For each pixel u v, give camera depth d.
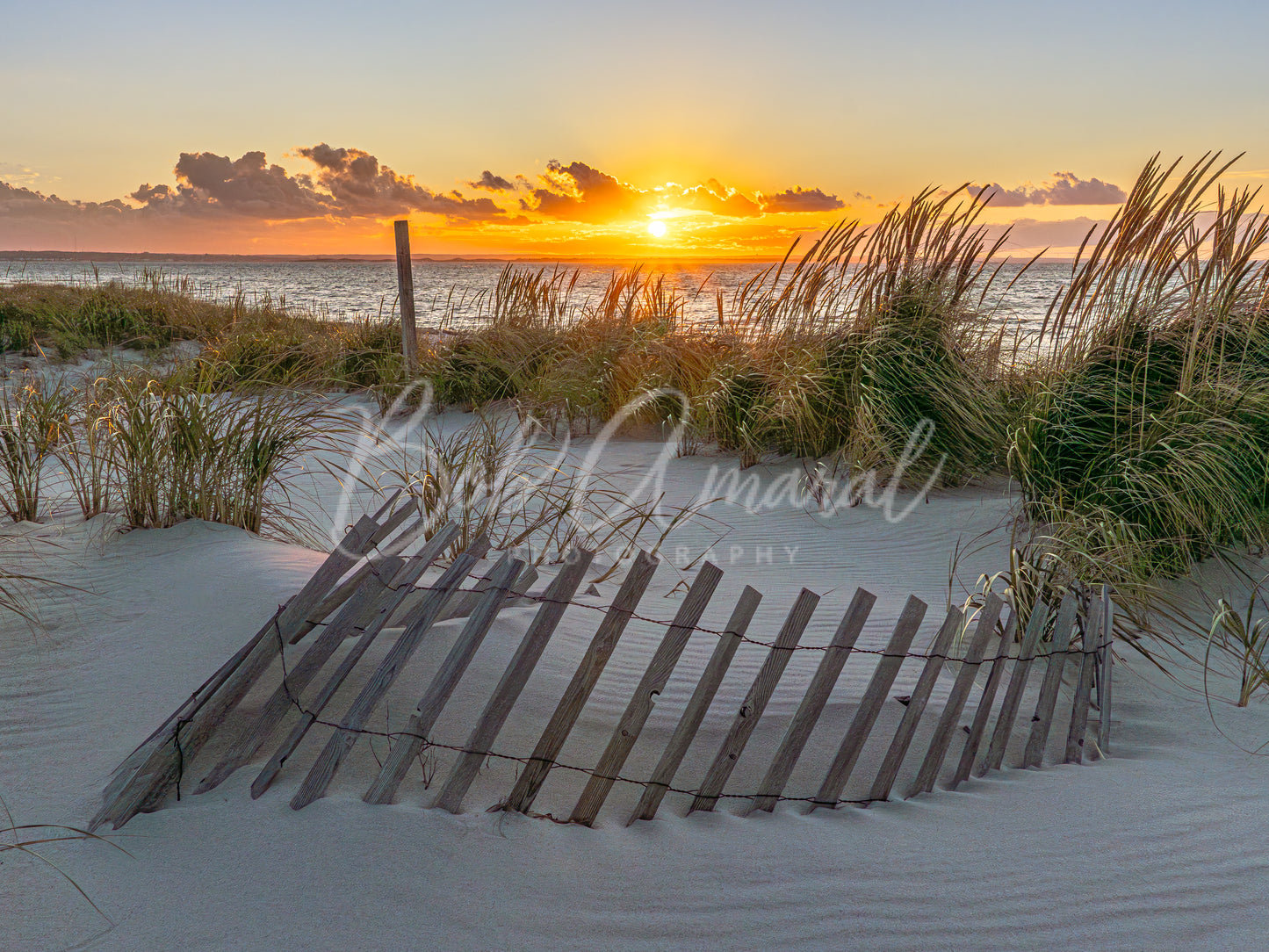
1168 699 3.51
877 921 2.01
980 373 7.16
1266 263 5.71
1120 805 2.61
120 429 4.61
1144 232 6.07
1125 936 1.99
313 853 2.06
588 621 3.86
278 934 1.82
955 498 6.44
